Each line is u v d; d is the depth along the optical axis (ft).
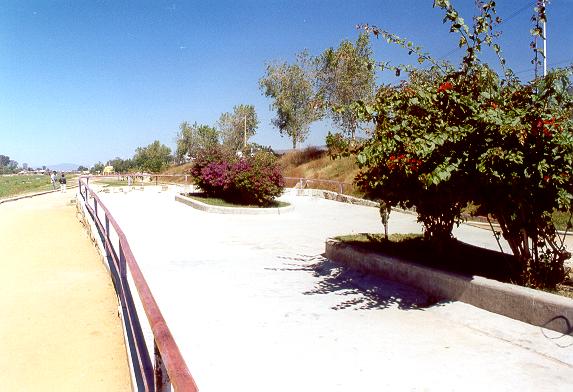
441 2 16.58
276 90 131.54
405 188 18.49
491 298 15.25
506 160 14.94
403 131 16.56
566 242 31.30
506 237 17.06
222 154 66.08
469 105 15.98
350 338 14.02
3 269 28.04
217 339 13.88
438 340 13.82
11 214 62.28
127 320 15.53
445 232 20.15
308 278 21.47
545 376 11.35
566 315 13.08
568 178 14.73
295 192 76.43
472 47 16.87
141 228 37.22
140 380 11.43
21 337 17.08
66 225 47.42
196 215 48.11
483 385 10.94
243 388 10.87
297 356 12.68
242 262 24.89
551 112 15.48
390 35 18.02
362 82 107.04
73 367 14.55
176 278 21.20
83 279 24.81
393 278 19.72
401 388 10.85
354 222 43.52
